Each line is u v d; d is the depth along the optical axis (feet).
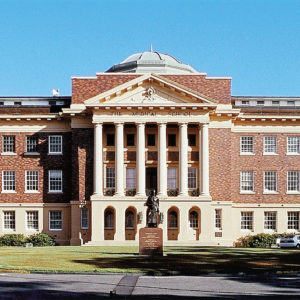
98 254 169.99
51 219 256.93
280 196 258.98
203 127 242.78
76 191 248.52
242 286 103.91
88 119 250.57
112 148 249.55
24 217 256.93
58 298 88.63
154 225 167.53
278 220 258.37
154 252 164.55
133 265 136.56
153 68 279.69
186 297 90.63
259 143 260.01
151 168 250.98
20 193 257.55
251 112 262.67
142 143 242.37
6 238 246.06
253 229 257.34
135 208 240.32
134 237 241.96
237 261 148.15
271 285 105.29
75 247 215.72
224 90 251.80
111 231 244.01
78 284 105.60
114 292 94.17
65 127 257.96
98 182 242.58
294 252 184.55
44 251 185.88
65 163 257.34
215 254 172.24
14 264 137.28
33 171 258.37
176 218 245.45
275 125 260.62
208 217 241.14
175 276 120.16
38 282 108.06
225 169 249.96
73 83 251.19
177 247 217.56
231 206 249.14
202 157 243.19
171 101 242.37
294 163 260.21
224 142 250.57
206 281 111.34
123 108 241.55
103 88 250.98
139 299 88.43
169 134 250.78
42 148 258.37
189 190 245.86
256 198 258.16
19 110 261.85
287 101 286.05
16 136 258.78
